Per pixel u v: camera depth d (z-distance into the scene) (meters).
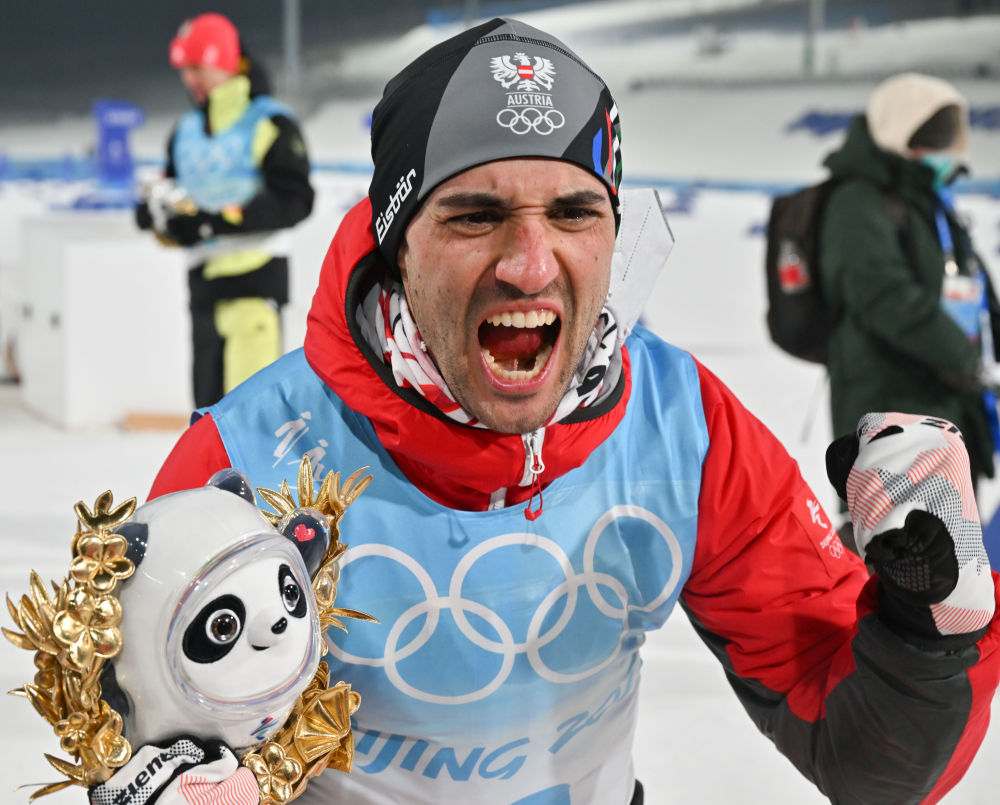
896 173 2.87
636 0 15.04
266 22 16.42
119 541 0.81
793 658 1.10
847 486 0.98
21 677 2.58
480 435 0.96
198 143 4.04
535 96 0.88
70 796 2.07
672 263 7.52
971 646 0.96
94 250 5.45
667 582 1.09
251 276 4.00
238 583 0.82
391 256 0.95
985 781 2.18
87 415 5.54
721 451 1.09
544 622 1.04
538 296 0.88
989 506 3.74
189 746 0.82
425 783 1.06
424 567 1.01
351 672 1.01
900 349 2.81
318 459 1.02
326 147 13.30
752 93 12.34
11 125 15.66
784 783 2.16
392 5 16.19
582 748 1.11
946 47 12.62
